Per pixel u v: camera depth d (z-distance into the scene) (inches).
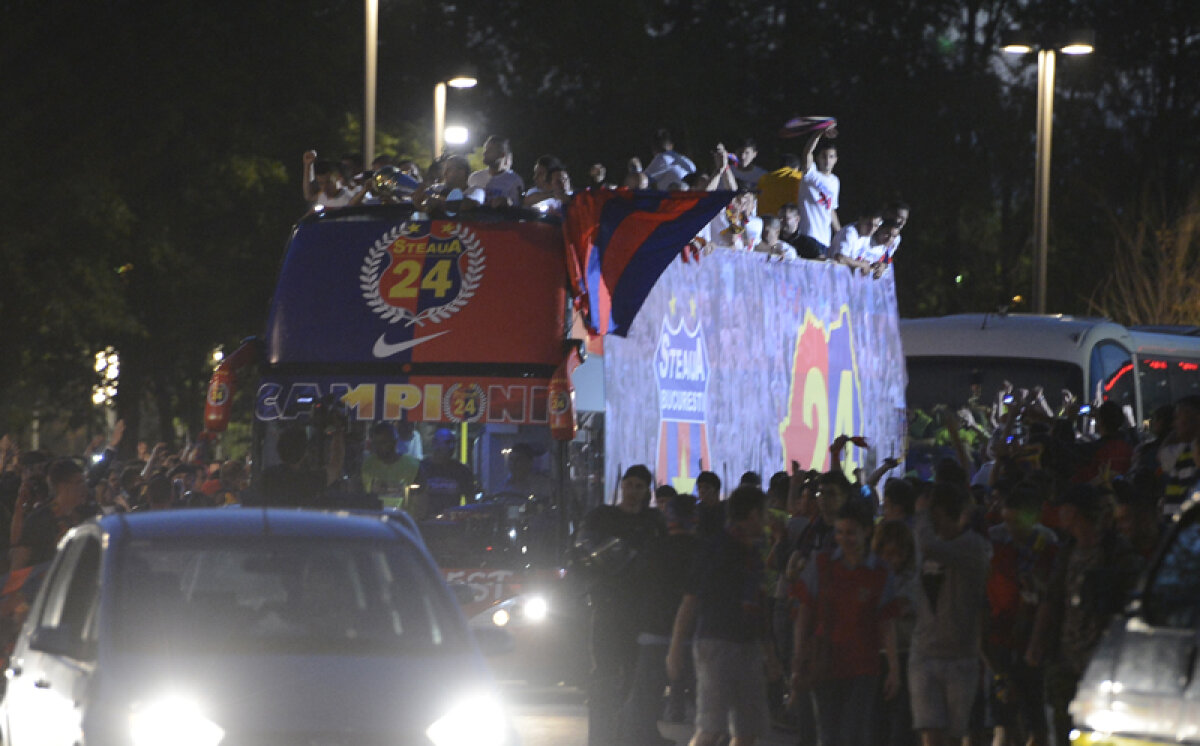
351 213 1788.9
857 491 1736.0
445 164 1851.6
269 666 901.2
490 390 1684.3
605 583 1398.9
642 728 1382.9
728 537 1216.8
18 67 3846.0
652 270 1786.4
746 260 1999.3
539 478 1692.9
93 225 3796.8
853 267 2263.8
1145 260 5093.5
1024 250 5885.8
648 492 1408.7
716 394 1920.5
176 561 994.1
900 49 5895.7
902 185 5861.2
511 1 5408.5
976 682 1204.5
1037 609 1268.5
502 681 1727.4
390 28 4869.6
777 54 5738.2
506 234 1738.4
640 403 1788.9
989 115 5831.7
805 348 2117.4
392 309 1722.4
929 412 2960.1
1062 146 5851.4
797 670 1196.5
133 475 2196.1
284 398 1713.8
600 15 5359.3
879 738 1253.1
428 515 1691.7
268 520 1024.9
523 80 5546.3
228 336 4264.3
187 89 4013.3
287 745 852.0
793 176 2397.9
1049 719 1560.0
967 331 3129.9
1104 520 1181.7
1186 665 758.5
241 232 4266.7
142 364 4281.5
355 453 1695.4
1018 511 1280.8
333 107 4419.3
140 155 3927.2
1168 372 3400.6
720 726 1210.0
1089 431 2674.7
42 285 3774.6
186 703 863.1
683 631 1239.5
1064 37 3646.7
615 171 5433.1
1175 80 5994.1
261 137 4131.4
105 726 860.0
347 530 1018.1
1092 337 3107.8
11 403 4475.9
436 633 967.0
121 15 3991.1
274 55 4256.9
